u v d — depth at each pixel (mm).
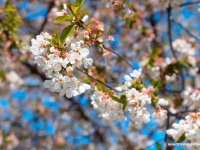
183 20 2285
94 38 992
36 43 918
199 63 1695
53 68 919
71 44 926
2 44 1503
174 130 1018
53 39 923
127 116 1126
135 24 1381
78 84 936
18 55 1845
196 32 2230
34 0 2119
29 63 2055
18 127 2328
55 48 917
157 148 1150
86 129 2270
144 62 1426
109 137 2240
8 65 2061
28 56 1892
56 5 1820
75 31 982
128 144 1767
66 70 922
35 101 2373
